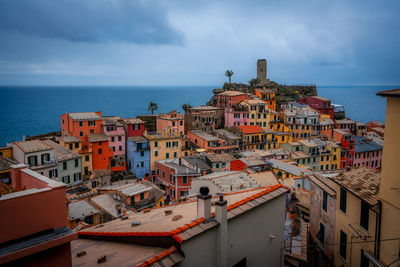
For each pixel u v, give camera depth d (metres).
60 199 8.68
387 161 17.11
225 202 11.90
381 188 17.67
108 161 77.44
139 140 78.00
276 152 82.38
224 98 115.00
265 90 125.31
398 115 16.05
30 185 10.48
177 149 83.50
